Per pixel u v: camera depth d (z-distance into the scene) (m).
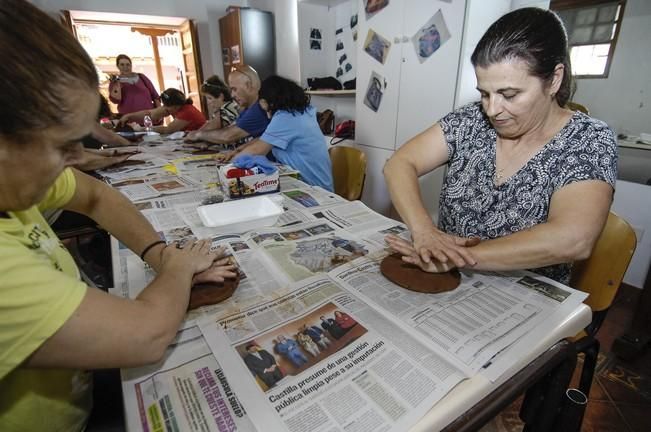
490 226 0.92
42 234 0.53
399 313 0.59
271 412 0.41
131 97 4.19
